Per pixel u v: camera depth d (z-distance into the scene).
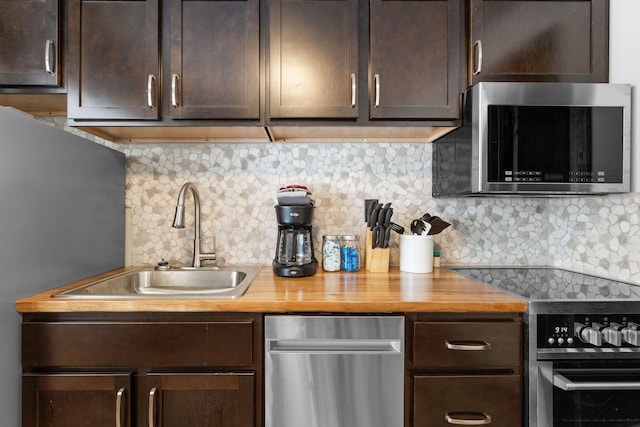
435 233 1.63
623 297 1.14
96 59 1.34
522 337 1.12
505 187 1.28
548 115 1.29
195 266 1.66
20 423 1.08
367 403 1.11
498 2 1.37
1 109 1.02
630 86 1.29
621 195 1.40
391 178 1.77
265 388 1.11
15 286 1.07
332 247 1.63
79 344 1.09
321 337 1.11
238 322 1.11
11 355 1.05
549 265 1.79
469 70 1.39
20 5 1.32
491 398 1.11
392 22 1.38
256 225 1.75
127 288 1.54
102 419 1.09
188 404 1.11
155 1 1.35
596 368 1.09
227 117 1.36
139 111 1.34
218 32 1.36
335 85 1.37
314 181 1.76
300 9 1.37
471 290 1.26
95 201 1.48
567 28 1.38
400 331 1.12
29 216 1.13
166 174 1.73
